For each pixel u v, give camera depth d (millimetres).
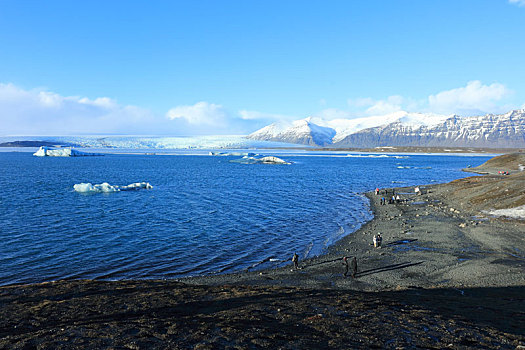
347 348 11547
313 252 33219
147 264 29859
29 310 15898
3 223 44125
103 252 32969
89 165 175375
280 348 11469
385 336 12648
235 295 19047
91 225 43781
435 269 26938
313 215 51312
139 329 13195
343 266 28703
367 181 104312
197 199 66000
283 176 120625
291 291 20125
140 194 71812
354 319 14539
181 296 18609
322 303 17203
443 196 65062
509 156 156250
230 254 32750
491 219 43406
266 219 48344
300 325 13773
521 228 38219
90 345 11703
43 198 64438
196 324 13695
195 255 32406
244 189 82500
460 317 15008
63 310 15969
